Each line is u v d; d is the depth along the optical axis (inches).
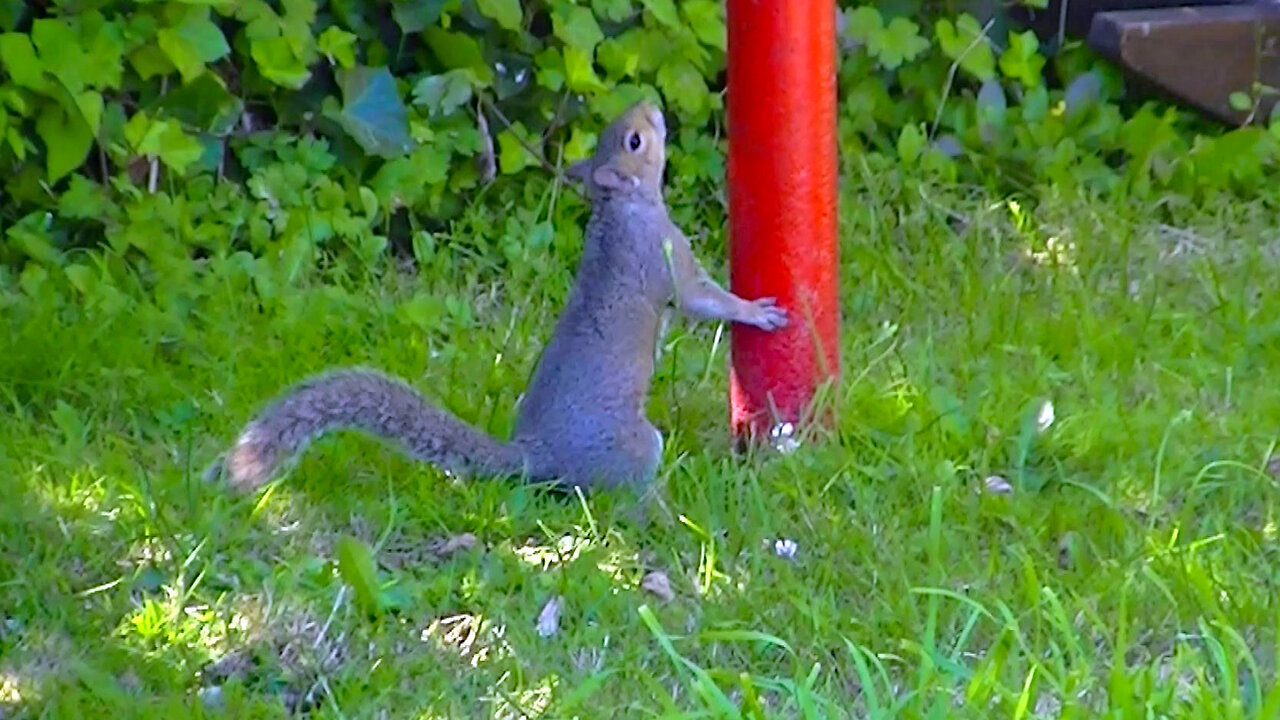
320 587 211.3
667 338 275.6
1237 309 283.3
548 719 187.5
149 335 271.9
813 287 240.8
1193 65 332.5
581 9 311.0
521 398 245.6
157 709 188.9
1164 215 323.6
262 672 198.8
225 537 221.3
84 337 267.6
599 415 231.3
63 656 201.2
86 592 212.2
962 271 299.9
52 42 280.5
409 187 305.1
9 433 245.9
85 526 223.3
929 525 224.8
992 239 308.7
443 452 229.3
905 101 335.6
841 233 306.5
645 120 235.0
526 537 226.7
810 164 236.7
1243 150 323.6
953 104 334.3
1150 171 326.0
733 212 241.3
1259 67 334.3
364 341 277.0
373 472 239.6
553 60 310.2
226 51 292.0
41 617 207.3
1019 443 241.4
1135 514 229.3
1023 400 255.6
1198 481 228.5
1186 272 301.7
